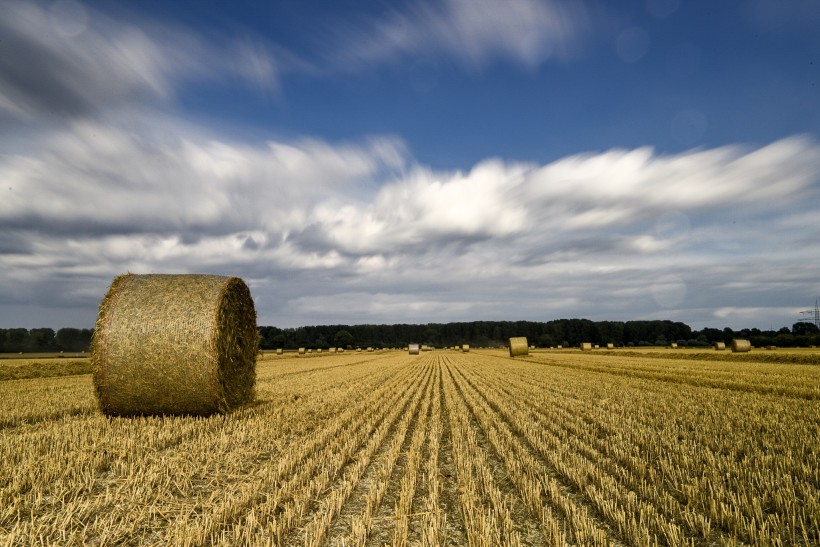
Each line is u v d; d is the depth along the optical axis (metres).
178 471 6.55
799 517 4.88
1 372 24.05
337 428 9.71
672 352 51.34
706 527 4.78
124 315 10.34
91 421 10.02
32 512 5.05
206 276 11.26
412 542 4.76
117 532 4.69
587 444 8.57
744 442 8.23
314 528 4.93
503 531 4.98
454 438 8.89
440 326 146.38
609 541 4.61
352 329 135.00
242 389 12.16
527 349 49.78
